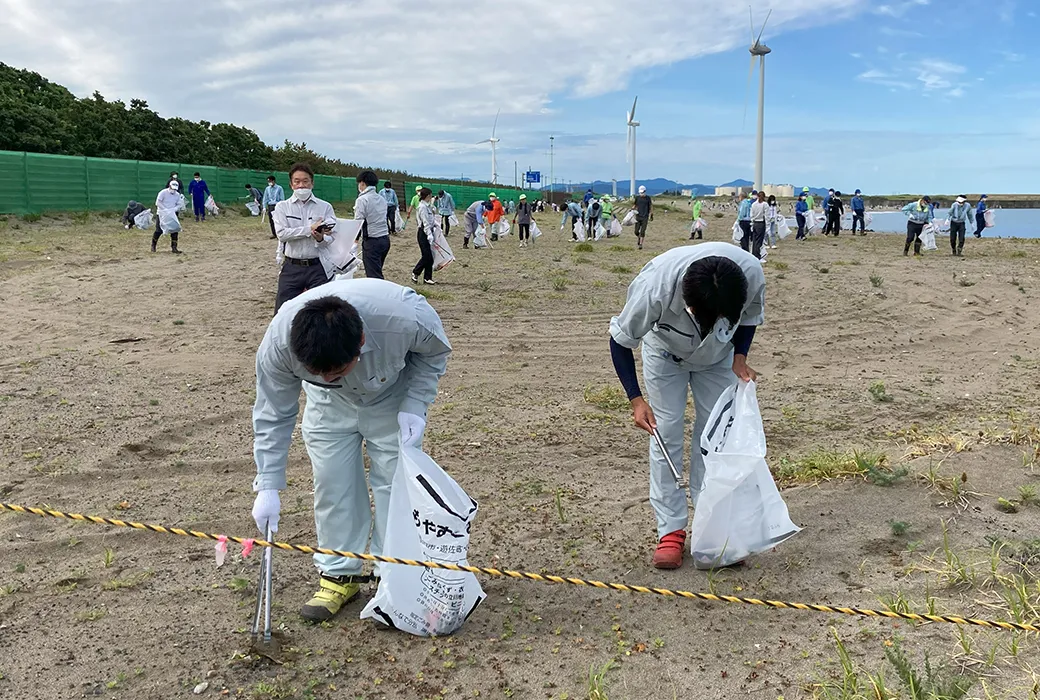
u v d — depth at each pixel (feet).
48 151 93.04
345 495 11.30
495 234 75.72
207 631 11.11
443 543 10.59
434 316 10.73
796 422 20.86
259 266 46.50
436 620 10.80
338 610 11.59
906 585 11.90
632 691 9.73
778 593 12.01
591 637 10.96
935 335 32.17
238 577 12.61
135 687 9.87
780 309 36.91
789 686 9.63
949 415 21.38
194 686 9.89
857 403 22.61
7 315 31.96
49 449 17.93
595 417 21.17
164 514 14.98
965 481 15.46
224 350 27.22
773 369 26.94
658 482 13.06
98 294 36.63
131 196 90.89
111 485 16.31
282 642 10.82
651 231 103.96
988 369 26.81
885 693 9.08
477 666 10.32
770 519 12.22
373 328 9.95
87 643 10.79
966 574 11.83
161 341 28.35
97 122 103.76
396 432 11.11
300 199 23.97
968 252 66.90
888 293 40.83
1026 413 21.18
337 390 10.48
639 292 11.94
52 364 24.71
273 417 10.57
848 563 12.77
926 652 10.02
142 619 11.40
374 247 34.65
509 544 13.94
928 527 13.75
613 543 13.98
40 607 11.69
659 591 9.93
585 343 29.99
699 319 10.93
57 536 13.94
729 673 10.02
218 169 107.96
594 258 57.06
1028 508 14.33
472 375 25.54
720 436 12.25
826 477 16.11
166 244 59.67
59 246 55.06
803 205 83.51
